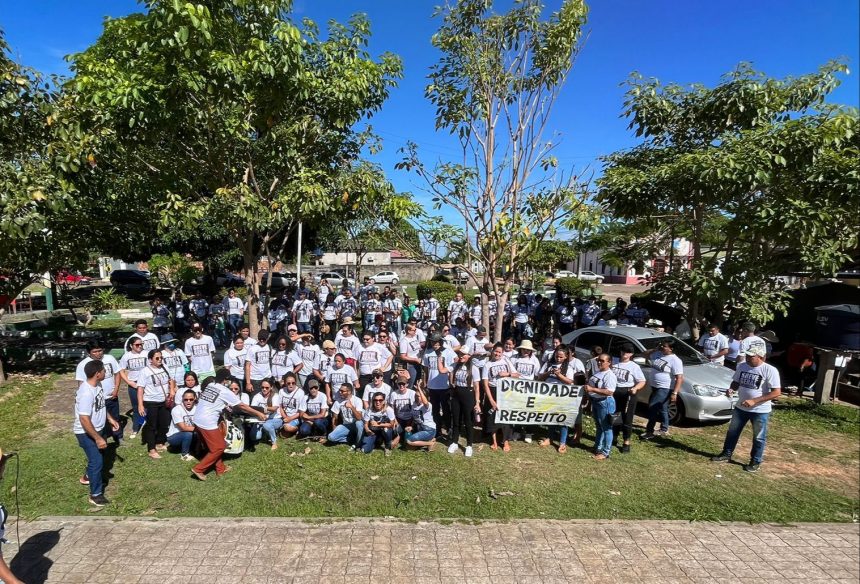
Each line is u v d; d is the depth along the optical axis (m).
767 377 6.77
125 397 9.91
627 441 7.47
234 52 8.73
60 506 5.65
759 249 11.38
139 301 29.14
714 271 10.52
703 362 9.32
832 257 10.19
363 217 9.80
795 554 4.99
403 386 7.48
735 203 10.65
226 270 32.25
